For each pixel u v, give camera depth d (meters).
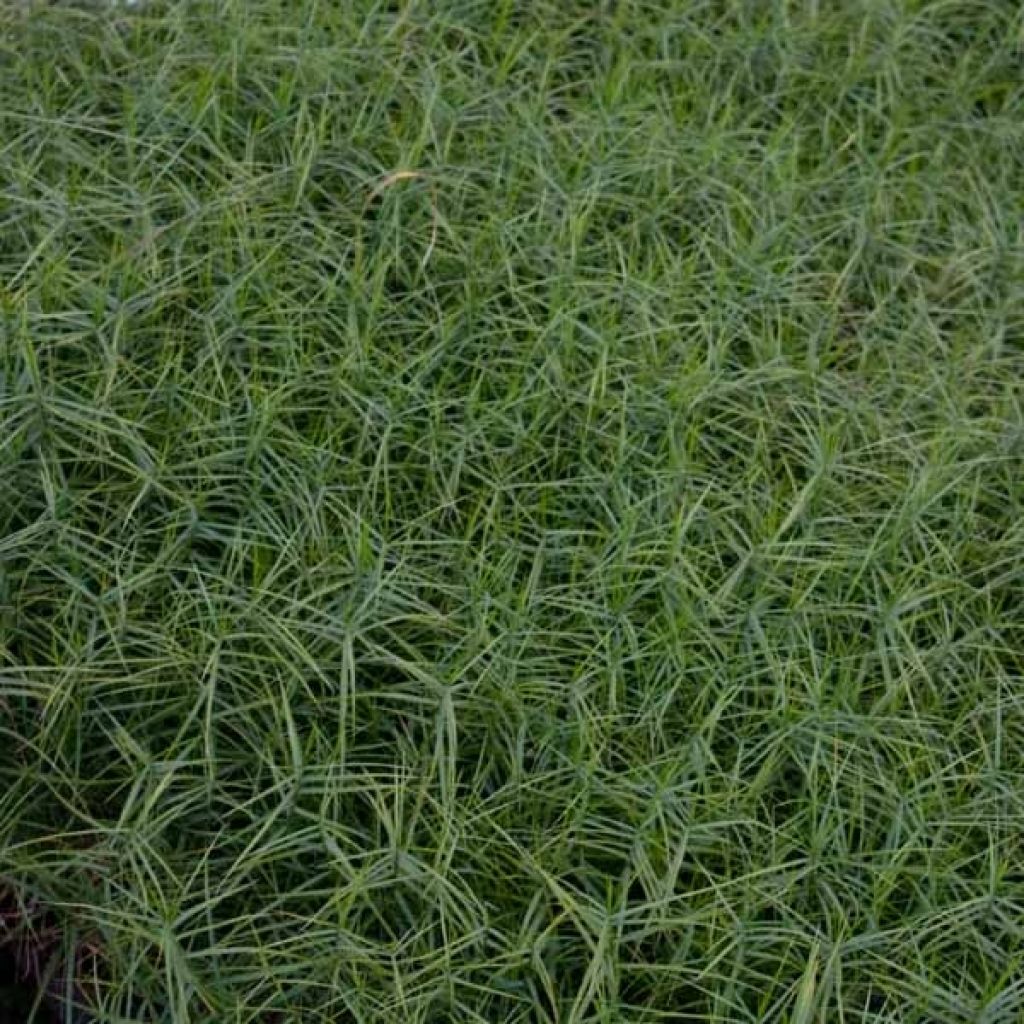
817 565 2.25
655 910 1.99
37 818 2.09
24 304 2.23
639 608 2.21
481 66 2.70
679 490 2.28
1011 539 2.32
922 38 2.96
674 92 2.79
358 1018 1.91
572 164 2.62
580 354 2.41
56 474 2.19
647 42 2.85
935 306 2.58
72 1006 2.03
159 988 1.99
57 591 2.15
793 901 2.04
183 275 2.38
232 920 1.96
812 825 2.05
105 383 2.25
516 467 2.31
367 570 2.13
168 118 2.55
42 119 2.49
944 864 2.07
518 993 1.98
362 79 2.67
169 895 2.01
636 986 2.00
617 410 2.35
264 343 2.33
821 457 2.31
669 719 2.14
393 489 2.28
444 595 2.19
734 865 2.07
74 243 2.41
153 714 2.11
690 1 2.88
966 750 2.19
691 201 2.62
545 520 2.29
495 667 2.11
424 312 2.44
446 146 2.54
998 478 2.40
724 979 1.96
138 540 2.19
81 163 2.47
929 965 2.01
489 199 2.53
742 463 2.38
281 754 2.09
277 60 2.63
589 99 2.75
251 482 2.22
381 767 2.10
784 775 2.14
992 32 3.04
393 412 2.30
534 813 2.06
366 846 2.07
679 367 2.41
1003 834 2.11
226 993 1.95
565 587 2.21
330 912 1.99
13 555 2.12
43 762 2.10
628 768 2.10
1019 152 2.81
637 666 2.15
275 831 2.05
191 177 2.54
